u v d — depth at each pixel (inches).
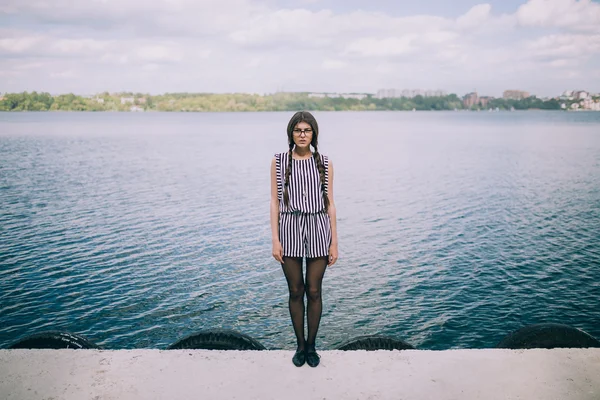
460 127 6815.9
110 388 119.7
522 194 1609.3
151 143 3858.3
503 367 128.5
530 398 115.4
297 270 136.8
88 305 701.3
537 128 6323.8
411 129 6309.1
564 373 125.3
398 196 1614.2
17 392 118.0
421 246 1013.2
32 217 1248.8
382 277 826.8
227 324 652.7
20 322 642.8
